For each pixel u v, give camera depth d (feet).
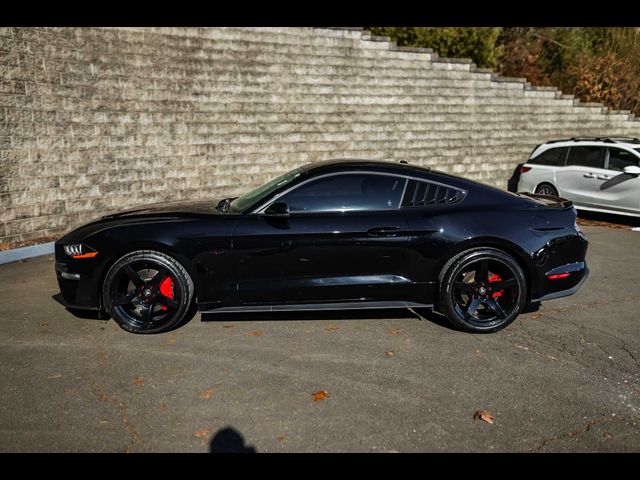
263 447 10.07
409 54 36.94
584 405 11.54
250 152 31.81
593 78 61.77
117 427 10.65
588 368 13.19
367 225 14.76
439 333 15.24
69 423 10.77
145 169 28.43
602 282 20.11
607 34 63.93
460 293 15.40
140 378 12.54
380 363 13.34
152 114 28.48
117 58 27.22
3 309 16.92
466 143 39.99
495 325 15.16
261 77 31.86
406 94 37.14
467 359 13.62
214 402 11.53
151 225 14.79
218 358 13.56
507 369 13.10
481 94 40.24
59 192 25.62
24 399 11.63
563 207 15.94
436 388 12.17
